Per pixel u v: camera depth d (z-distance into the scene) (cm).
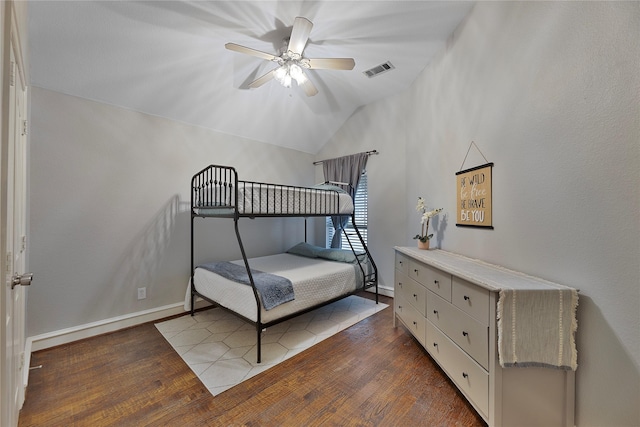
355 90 366
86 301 262
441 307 194
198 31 233
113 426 156
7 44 88
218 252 365
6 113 85
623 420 119
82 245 260
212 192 304
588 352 133
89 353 233
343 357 228
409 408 168
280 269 319
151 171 303
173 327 286
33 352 233
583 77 135
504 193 190
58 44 213
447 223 266
